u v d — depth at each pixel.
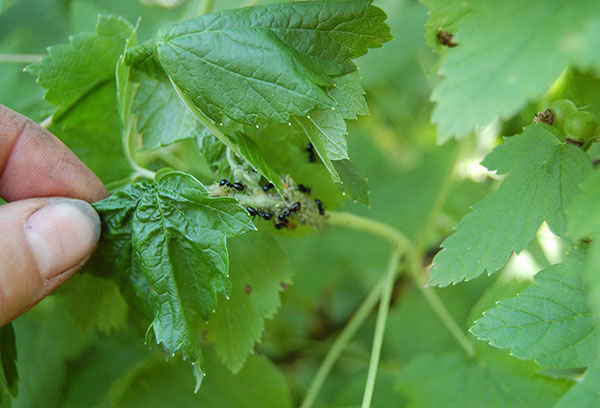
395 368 0.24
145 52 0.19
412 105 0.29
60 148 0.20
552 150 0.18
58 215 0.19
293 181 0.20
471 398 0.21
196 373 0.19
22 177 0.20
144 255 0.19
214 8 0.25
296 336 0.27
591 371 0.17
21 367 0.24
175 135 0.20
